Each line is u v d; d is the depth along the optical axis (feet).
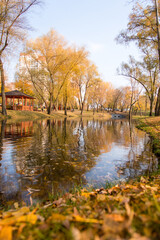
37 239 2.82
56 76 107.86
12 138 29.17
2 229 3.06
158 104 87.15
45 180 11.75
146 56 75.41
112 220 3.00
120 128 55.98
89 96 198.70
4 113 70.85
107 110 275.59
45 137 31.19
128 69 92.94
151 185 9.14
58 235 2.84
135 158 18.20
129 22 46.19
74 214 3.96
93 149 22.52
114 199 5.87
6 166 14.70
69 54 102.94
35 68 99.45
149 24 48.37
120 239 2.46
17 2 51.98
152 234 2.58
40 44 93.97
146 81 90.63
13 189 10.22
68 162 16.20
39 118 90.43
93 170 14.10
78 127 53.72
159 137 30.66
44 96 156.25
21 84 163.02
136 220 3.16
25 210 5.33
